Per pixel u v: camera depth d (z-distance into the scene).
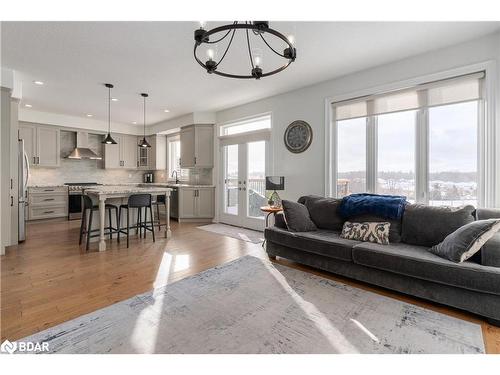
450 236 2.32
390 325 1.96
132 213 4.84
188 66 3.60
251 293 2.47
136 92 4.70
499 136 2.73
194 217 6.34
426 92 3.20
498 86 2.74
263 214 5.26
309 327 1.93
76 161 7.05
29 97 4.99
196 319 2.02
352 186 3.94
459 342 1.76
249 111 5.39
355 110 3.82
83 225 4.15
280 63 3.49
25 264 3.20
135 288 2.56
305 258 3.08
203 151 6.25
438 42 2.95
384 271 2.48
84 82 4.20
